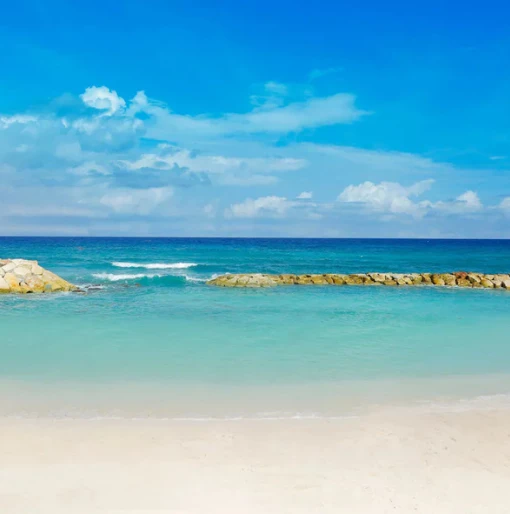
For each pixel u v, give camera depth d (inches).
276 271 1806.1
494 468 239.5
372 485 220.4
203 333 594.9
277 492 212.4
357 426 292.5
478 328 648.4
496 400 346.9
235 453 251.8
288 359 464.8
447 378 403.5
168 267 1754.4
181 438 270.8
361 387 375.9
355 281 1326.3
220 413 314.5
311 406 330.3
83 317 714.8
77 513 192.7
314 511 197.5
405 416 310.8
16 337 563.8
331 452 255.0
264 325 655.8
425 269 1993.1
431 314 776.9
